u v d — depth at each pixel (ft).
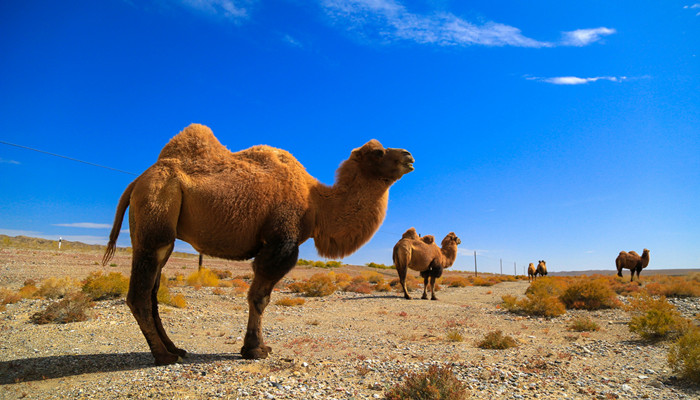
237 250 22.80
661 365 23.57
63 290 48.26
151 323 21.35
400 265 64.18
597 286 52.34
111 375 19.93
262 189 22.31
